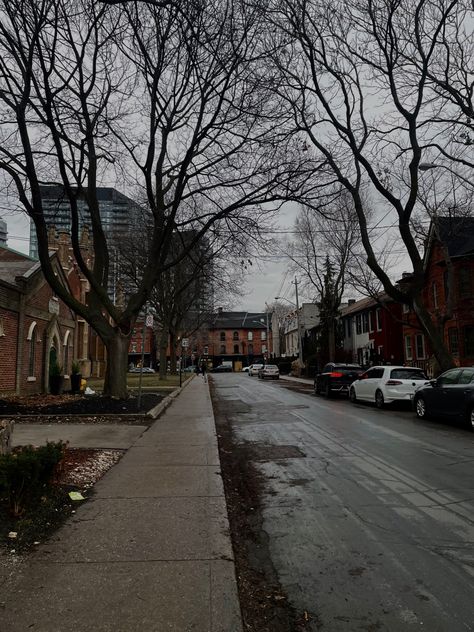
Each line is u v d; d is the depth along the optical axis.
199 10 10.33
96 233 17.94
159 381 38.22
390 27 17.64
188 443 9.86
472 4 16.77
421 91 18.56
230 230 18.05
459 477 7.48
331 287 41.31
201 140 16.22
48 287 22.47
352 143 19.95
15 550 4.38
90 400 15.88
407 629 3.35
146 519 5.27
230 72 14.01
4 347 17.88
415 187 19.78
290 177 16.30
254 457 9.22
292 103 17.89
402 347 37.84
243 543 4.96
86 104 14.52
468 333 27.98
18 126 13.61
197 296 44.09
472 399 11.86
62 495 6.03
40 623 3.20
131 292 38.94
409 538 5.01
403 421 14.09
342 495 6.58
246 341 111.25
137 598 3.54
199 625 3.20
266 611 3.61
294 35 16.50
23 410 13.94
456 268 28.56
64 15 12.12
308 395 25.33
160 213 17.48
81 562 4.14
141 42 13.78
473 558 4.50
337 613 3.57
